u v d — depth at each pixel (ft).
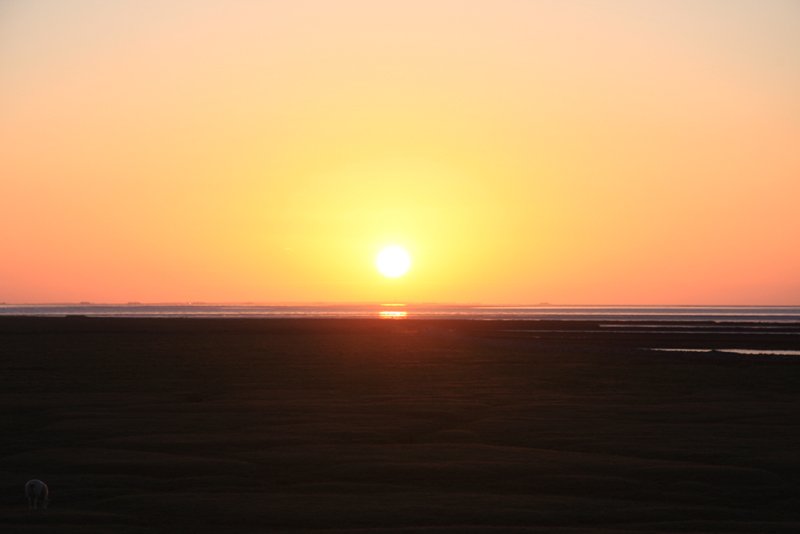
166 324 633.61
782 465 131.44
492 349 396.98
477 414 187.42
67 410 191.21
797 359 338.13
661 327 648.79
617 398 216.13
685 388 241.14
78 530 94.84
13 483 119.96
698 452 141.08
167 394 222.69
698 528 98.37
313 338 486.38
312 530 96.32
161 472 126.41
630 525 99.55
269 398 214.07
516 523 99.76
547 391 231.91
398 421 174.81
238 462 132.16
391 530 95.14
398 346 419.74
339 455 137.28
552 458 134.72
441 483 119.96
